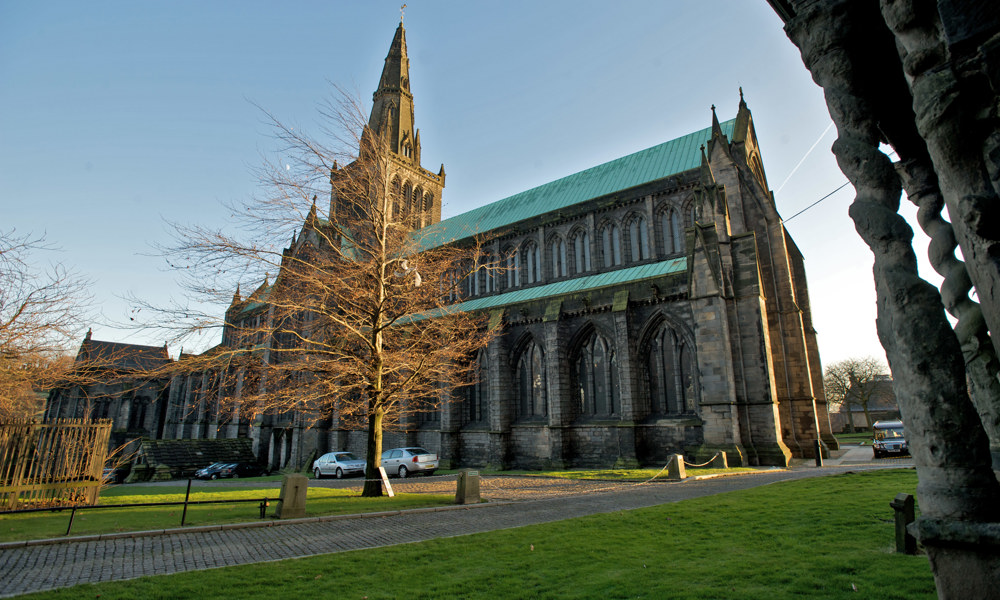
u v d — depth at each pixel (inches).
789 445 1503.4
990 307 176.1
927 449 194.2
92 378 1048.8
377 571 442.9
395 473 1732.3
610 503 824.9
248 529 663.8
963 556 181.8
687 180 1744.6
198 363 925.8
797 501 694.5
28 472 874.1
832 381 4367.6
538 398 1812.3
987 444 188.2
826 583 360.5
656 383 1573.6
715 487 951.0
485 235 2241.6
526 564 452.4
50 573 454.9
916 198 281.0
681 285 1530.5
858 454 1755.7
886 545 460.1
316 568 452.4
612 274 1840.6
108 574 453.4
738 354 1411.2
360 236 1135.0
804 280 1809.8
